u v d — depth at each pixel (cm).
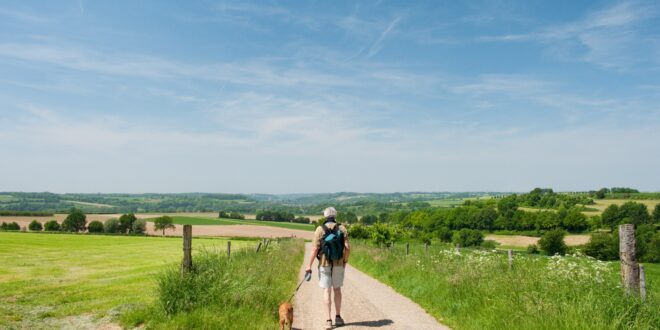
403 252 2145
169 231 11531
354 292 1332
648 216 7756
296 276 1695
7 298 1391
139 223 11631
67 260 3269
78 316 1077
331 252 872
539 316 724
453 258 1462
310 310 1047
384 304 1123
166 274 967
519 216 9025
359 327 862
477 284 1047
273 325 830
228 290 946
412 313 1005
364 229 4566
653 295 721
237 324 795
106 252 4278
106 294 1500
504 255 1360
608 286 762
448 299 1031
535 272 969
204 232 10606
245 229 11606
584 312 692
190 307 879
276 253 2208
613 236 6419
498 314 812
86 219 11906
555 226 8506
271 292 1051
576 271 889
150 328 827
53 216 13425
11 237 6400
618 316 663
